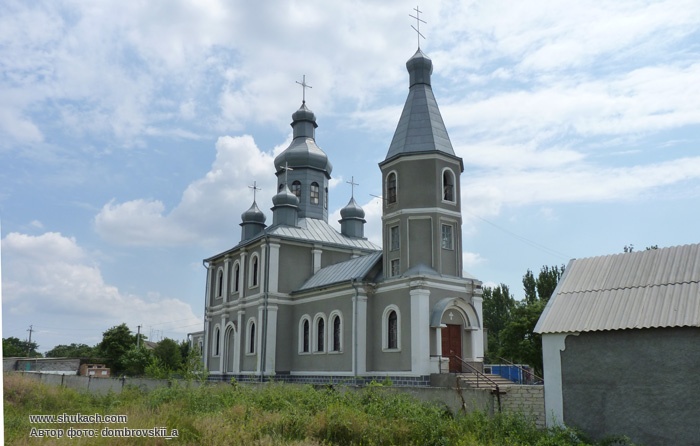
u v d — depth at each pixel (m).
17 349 89.31
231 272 43.06
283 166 46.59
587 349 15.92
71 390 27.41
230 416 17.08
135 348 63.19
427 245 29.88
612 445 14.81
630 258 17.47
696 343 14.16
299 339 36.12
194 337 71.50
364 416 16.30
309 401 18.61
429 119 31.73
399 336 28.91
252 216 45.03
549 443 14.49
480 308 30.45
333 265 37.72
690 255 16.33
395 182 31.62
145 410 19.09
